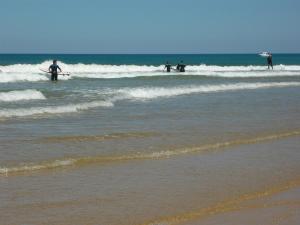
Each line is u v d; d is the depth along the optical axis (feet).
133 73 154.30
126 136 43.88
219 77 148.66
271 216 22.48
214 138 43.68
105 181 28.48
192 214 22.77
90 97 77.41
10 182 27.68
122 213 22.80
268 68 216.54
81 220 21.74
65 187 27.02
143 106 69.31
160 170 31.50
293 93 98.22
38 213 22.54
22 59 362.12
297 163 34.47
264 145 41.39
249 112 64.23
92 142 40.70
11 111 57.98
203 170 31.73
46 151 36.55
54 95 78.69
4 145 38.37
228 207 23.94
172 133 45.88
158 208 23.65
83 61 359.46
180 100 79.61
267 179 29.71
